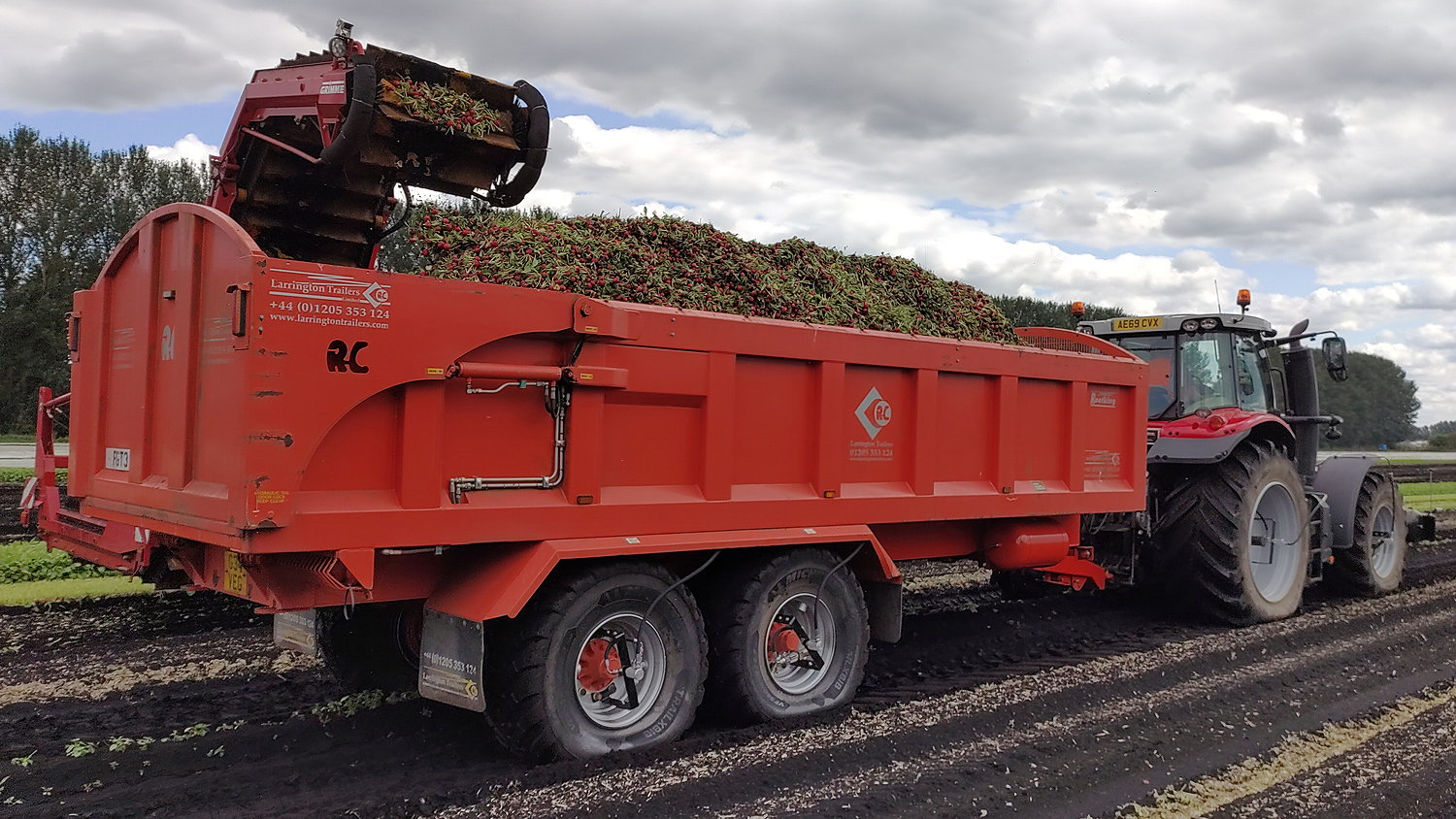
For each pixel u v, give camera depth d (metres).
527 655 3.89
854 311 5.33
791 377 4.83
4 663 5.54
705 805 3.65
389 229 5.74
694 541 4.34
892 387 5.28
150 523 3.98
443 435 3.73
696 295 4.61
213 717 4.64
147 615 6.76
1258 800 3.96
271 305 3.30
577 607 3.99
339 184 5.59
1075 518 6.56
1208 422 7.46
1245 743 4.67
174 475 3.81
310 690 5.09
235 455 3.35
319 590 3.71
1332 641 6.94
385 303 3.52
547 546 3.93
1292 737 4.74
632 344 4.19
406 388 3.62
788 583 4.73
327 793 3.74
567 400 4.03
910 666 6.04
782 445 4.80
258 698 4.96
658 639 4.32
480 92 5.46
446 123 5.18
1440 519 15.69
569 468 4.05
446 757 4.16
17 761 4.03
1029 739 4.56
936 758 4.27
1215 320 8.05
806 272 5.48
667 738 4.28
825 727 4.61
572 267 4.31
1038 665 6.10
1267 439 7.90
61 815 3.49
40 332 29.31
